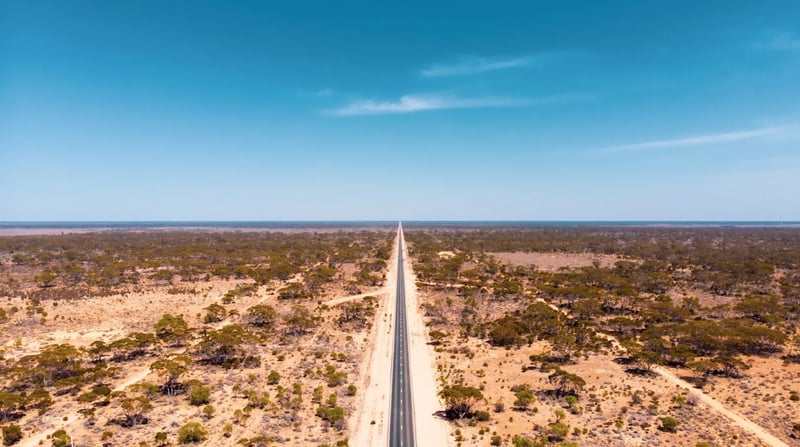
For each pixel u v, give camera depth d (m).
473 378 96.31
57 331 122.44
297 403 80.50
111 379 92.44
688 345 113.94
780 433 70.56
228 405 80.12
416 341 122.94
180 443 66.00
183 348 114.69
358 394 87.00
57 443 63.78
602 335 128.62
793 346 114.81
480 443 68.94
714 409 79.75
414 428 73.69
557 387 90.50
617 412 78.88
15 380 85.62
